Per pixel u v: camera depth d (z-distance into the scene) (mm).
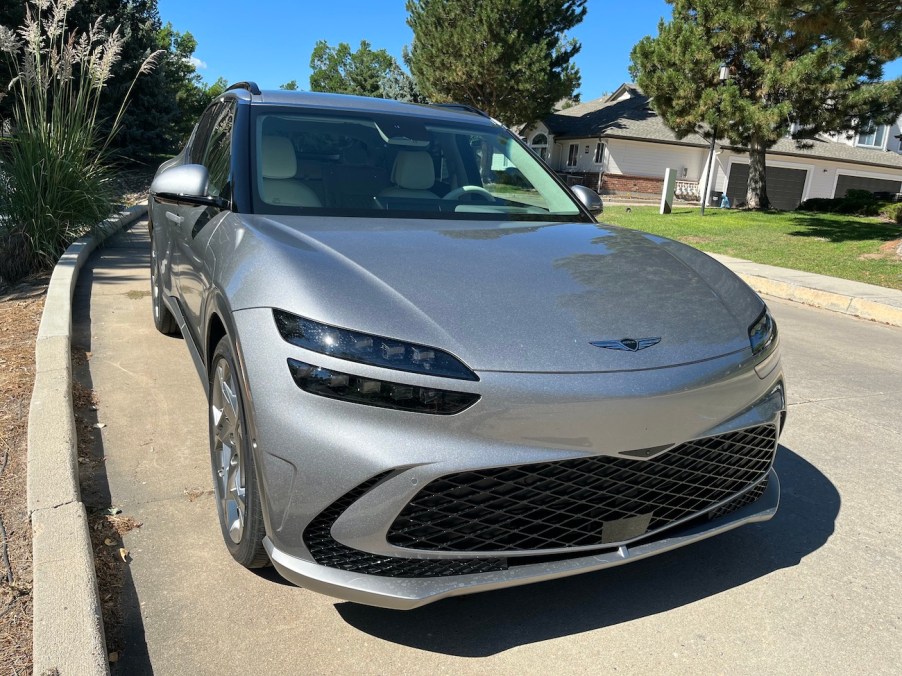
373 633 2244
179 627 2217
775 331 2668
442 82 31156
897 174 37688
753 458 2469
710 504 2379
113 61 7633
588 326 2229
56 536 2365
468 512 2021
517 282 2398
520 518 2064
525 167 3863
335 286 2166
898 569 2750
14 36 6965
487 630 2293
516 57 29531
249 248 2479
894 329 7359
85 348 4816
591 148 34719
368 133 3520
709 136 20453
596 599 2486
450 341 2047
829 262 11117
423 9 32844
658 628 2342
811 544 2912
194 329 3186
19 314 5449
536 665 2145
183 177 3023
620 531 2178
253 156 3150
